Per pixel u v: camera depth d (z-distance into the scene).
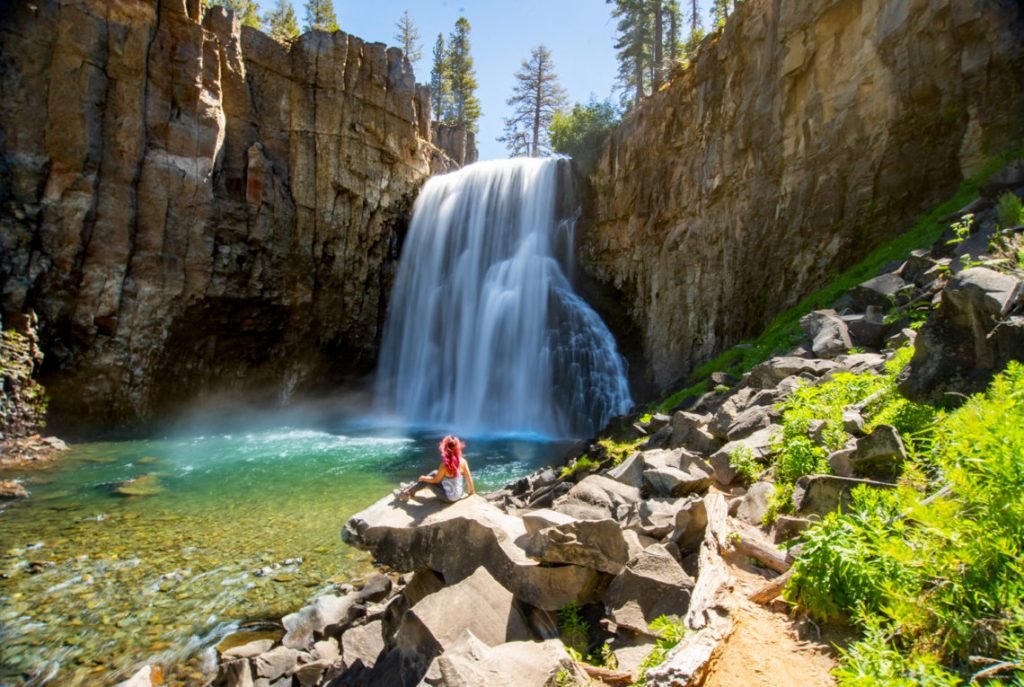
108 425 20.66
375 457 18.41
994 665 3.08
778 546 5.52
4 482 14.23
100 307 20.05
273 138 25.34
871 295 11.76
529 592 5.32
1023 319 5.84
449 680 3.74
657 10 41.25
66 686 6.62
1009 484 3.76
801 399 8.35
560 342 27.45
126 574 9.32
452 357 29.59
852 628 4.06
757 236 18.55
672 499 7.21
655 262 24.41
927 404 6.42
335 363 28.44
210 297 22.59
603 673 4.34
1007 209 9.66
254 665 6.76
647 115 25.28
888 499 4.86
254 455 18.50
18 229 18.31
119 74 20.27
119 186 20.31
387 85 28.73
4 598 8.51
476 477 15.97
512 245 30.89
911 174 14.53
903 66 14.57
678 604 4.99
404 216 30.05
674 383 18.52
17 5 18.52
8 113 18.38
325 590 8.80
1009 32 12.90
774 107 18.11
